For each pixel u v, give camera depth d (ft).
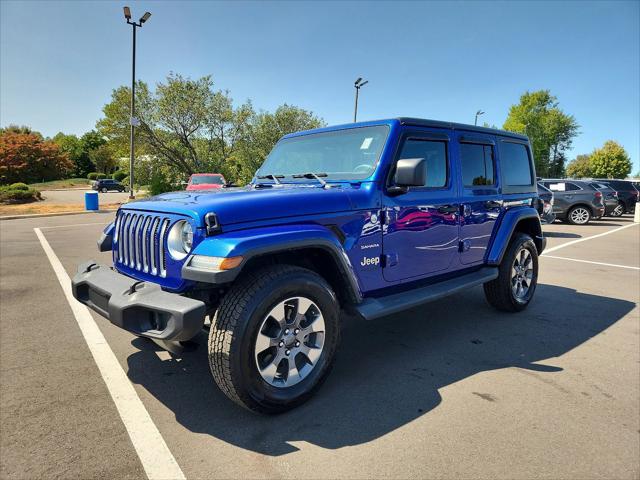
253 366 8.23
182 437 8.05
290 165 13.05
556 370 11.11
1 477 6.88
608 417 8.86
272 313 8.45
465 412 9.00
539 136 252.42
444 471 7.11
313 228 9.03
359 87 88.22
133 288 8.46
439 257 12.58
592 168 277.23
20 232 39.88
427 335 13.69
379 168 10.80
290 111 120.98
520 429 8.38
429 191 12.18
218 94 106.93
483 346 12.76
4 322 14.55
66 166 216.54
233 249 7.67
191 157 108.17
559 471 7.14
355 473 7.04
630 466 7.29
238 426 8.44
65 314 15.43
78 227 44.32
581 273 23.47
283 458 7.43
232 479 6.89
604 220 61.31
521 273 16.14
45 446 7.73
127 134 100.99
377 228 10.67
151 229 9.11
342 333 13.92
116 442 7.87
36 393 9.72
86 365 11.22
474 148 14.02
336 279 10.18
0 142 193.36
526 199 16.61
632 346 12.82
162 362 11.41
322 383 9.46
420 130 11.94
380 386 10.17
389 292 11.53
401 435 8.15
